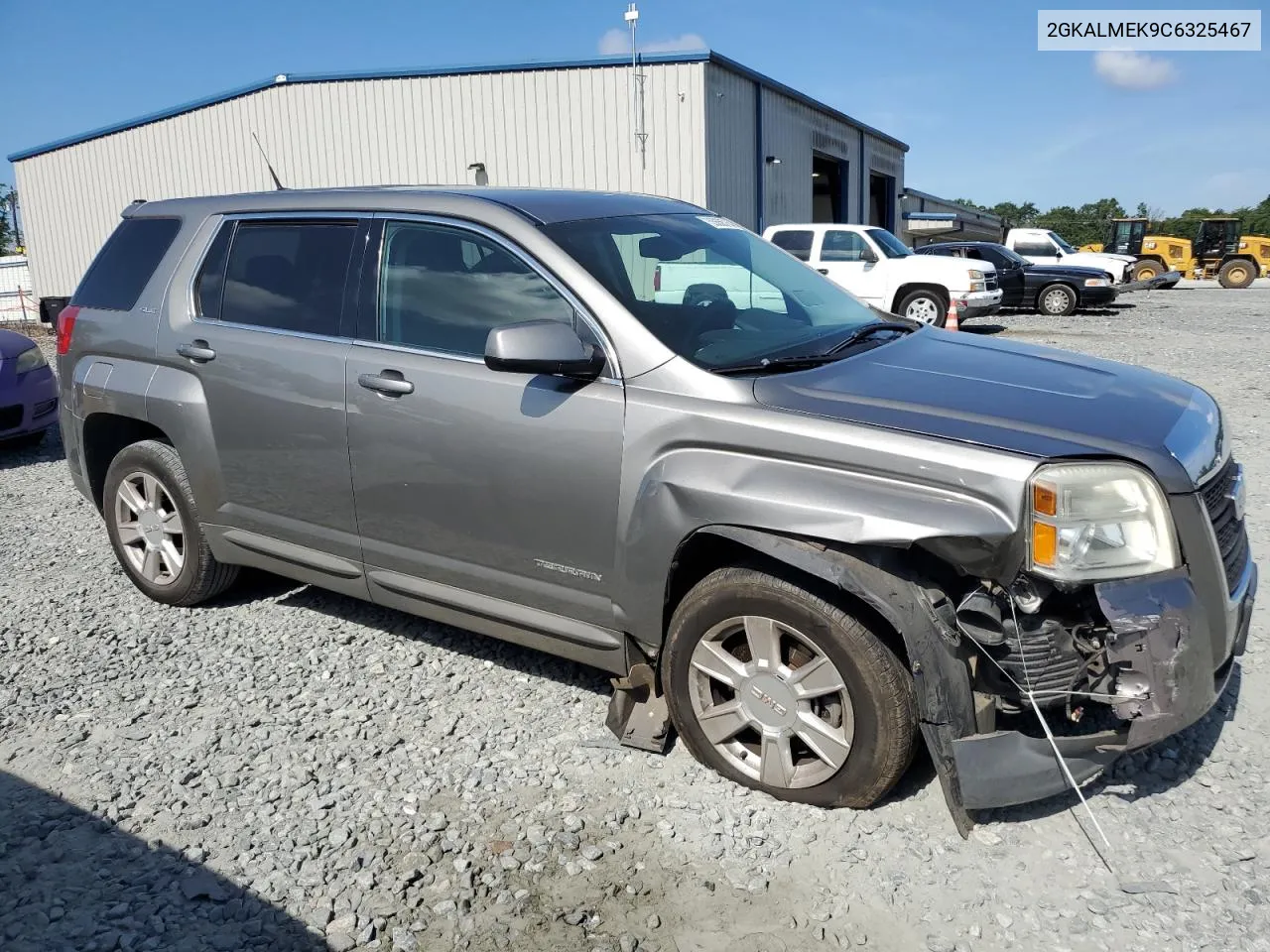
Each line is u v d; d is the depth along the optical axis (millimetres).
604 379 3209
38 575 5367
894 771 2861
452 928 2592
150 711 3795
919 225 38625
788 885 2725
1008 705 2836
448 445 3492
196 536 4512
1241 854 2785
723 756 3184
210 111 23344
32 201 27047
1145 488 2686
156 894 2738
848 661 2836
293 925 2613
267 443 4055
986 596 2695
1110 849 2826
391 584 3848
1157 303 24422
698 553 3193
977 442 2707
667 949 2506
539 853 2875
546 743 3480
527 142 20953
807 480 2844
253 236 4250
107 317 4699
